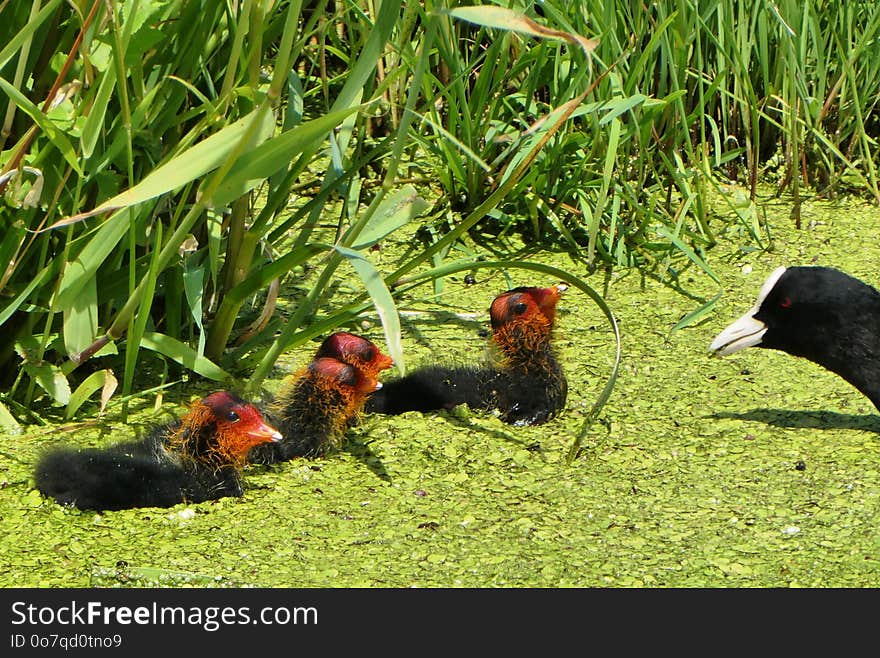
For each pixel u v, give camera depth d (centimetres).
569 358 800
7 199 641
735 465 684
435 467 677
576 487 661
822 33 1052
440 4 597
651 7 991
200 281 710
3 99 662
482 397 731
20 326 705
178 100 684
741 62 985
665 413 738
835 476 673
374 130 1027
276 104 711
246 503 640
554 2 903
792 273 718
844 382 775
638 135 914
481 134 934
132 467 628
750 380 778
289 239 895
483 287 891
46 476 624
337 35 1021
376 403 735
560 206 938
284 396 692
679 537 619
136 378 743
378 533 617
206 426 631
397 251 920
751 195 995
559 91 918
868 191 1030
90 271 653
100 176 666
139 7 654
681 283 901
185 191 661
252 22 640
